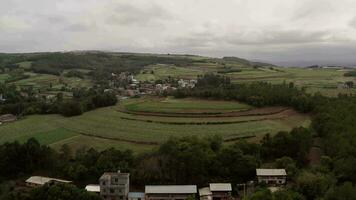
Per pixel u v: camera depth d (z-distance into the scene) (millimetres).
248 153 158250
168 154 147375
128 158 151875
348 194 102500
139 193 133250
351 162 126688
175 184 141125
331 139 154750
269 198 106750
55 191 119000
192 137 164750
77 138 196000
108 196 132125
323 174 129000
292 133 164750
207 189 134750
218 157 147500
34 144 157250
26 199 121688
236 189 134875
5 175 151875
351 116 168000
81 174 145625
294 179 136250
